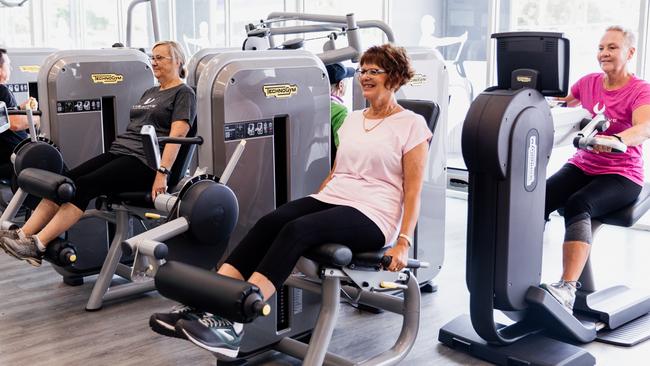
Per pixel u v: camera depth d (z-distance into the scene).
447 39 6.12
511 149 2.75
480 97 2.82
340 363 2.78
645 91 3.18
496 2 5.58
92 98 3.84
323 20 3.73
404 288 2.76
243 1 7.34
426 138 2.65
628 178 3.27
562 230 5.06
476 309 2.93
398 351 2.86
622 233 5.01
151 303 3.70
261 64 2.79
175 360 3.01
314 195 2.71
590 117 3.39
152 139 2.85
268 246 2.53
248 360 2.99
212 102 2.71
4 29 9.38
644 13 4.86
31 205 3.81
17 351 3.10
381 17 6.23
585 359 2.90
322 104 3.03
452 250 4.61
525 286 2.92
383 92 2.68
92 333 3.30
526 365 2.85
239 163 2.79
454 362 2.98
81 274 3.94
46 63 3.74
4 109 3.67
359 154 2.69
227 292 2.21
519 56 2.88
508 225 2.80
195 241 2.75
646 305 3.43
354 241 2.54
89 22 9.28
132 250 2.59
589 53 5.32
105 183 3.50
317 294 3.12
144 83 4.04
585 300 3.29
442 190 3.74
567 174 3.36
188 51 8.18
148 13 8.61
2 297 3.77
